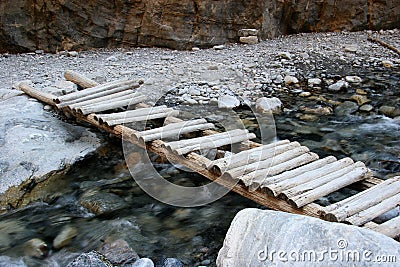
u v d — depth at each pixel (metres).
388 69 6.47
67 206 3.53
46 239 3.06
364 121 4.94
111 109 4.64
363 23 8.87
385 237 2.00
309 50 7.52
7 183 3.60
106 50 7.88
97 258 2.61
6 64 6.89
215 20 7.86
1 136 4.07
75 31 7.75
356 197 2.88
